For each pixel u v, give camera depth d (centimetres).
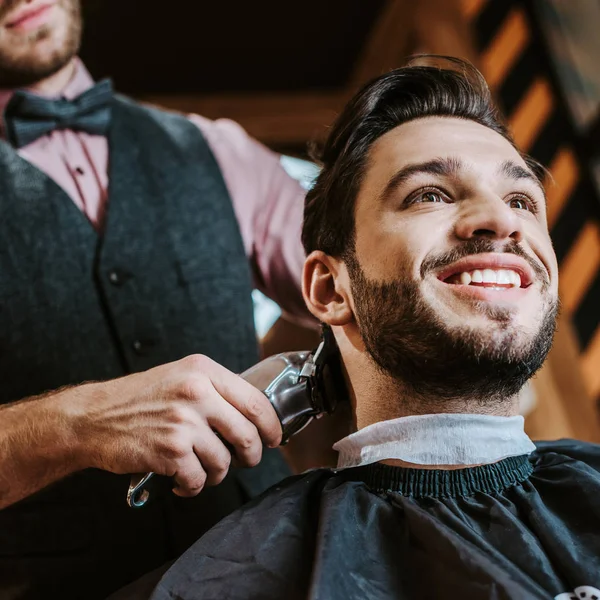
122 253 155
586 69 387
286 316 188
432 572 103
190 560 109
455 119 130
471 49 386
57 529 139
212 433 117
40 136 162
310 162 147
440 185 120
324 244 130
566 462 120
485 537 107
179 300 158
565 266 368
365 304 119
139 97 394
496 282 114
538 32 397
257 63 389
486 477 115
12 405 131
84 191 161
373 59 391
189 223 164
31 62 159
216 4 353
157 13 352
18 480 126
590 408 336
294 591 104
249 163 184
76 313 150
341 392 127
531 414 336
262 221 181
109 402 121
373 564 106
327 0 363
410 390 118
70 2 164
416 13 379
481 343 109
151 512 144
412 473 115
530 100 393
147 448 116
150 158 167
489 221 113
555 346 344
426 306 112
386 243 117
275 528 111
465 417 116
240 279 165
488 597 96
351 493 115
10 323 147
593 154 372
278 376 122
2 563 137
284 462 162
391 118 129
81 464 123
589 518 110
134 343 152
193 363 119
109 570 141
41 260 150
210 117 396
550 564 103
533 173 130
